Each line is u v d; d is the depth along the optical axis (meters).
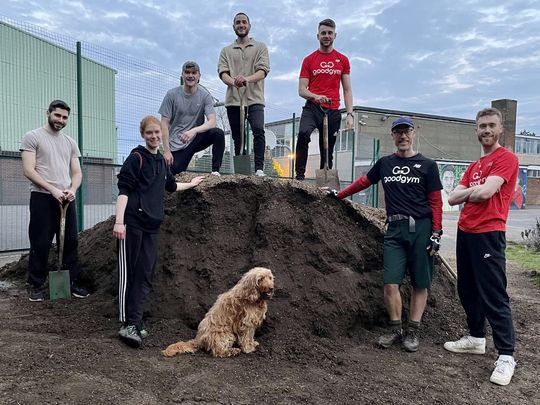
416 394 3.60
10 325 4.78
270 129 18.62
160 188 4.46
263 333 4.56
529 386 3.90
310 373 3.82
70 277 6.12
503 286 4.18
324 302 4.78
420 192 4.52
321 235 5.20
